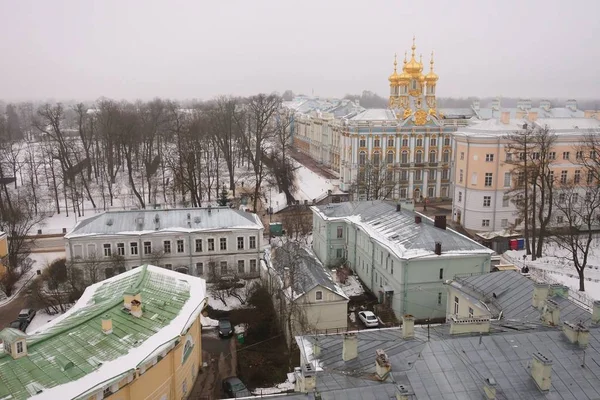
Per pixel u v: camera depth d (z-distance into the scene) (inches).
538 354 1222.9
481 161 3828.7
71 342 1523.1
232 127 6624.0
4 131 6791.3
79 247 2883.9
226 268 3046.3
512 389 1194.0
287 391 1924.2
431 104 5403.5
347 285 2989.7
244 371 2071.9
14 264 3083.2
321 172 6269.7
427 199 5039.4
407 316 1438.2
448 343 1321.4
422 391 1182.3
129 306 1728.6
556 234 3253.0
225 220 3075.8
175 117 6348.4
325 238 3287.4
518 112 4355.3
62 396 1309.1
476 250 2475.4
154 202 4532.5
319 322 2276.1
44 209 4566.9
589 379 1222.9
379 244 2677.2
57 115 5270.7
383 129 4884.4
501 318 1669.5
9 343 1398.9
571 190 3602.4
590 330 1386.6
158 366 1617.9
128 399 1481.3
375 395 1155.3
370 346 1445.6
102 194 4648.1
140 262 2955.2
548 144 3361.2
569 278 2874.0
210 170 5398.6
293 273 2255.2
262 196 4889.3
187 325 1743.4
